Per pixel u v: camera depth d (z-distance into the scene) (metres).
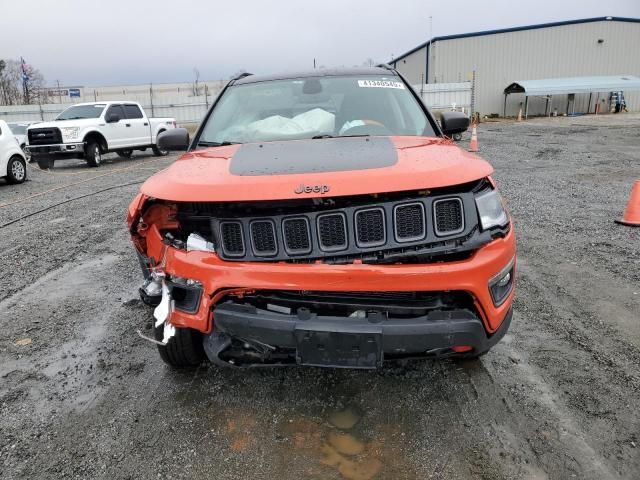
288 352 2.48
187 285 2.41
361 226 2.25
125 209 8.23
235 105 3.70
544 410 2.57
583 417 2.51
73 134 14.24
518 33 40.75
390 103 3.55
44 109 30.45
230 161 2.65
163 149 3.69
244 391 2.84
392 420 2.54
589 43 40.69
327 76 3.87
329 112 3.47
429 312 2.25
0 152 11.37
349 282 2.18
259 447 2.38
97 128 14.95
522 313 3.74
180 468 2.26
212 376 3.01
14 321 3.94
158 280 2.63
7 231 6.95
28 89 51.16
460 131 3.62
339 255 2.24
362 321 2.23
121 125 16.14
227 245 2.35
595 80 39.03
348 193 2.16
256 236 2.30
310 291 2.27
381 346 2.23
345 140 2.97
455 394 2.74
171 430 2.53
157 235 2.67
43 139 14.11
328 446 2.37
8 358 3.35
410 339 2.22
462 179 2.26
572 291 4.12
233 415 2.63
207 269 2.32
